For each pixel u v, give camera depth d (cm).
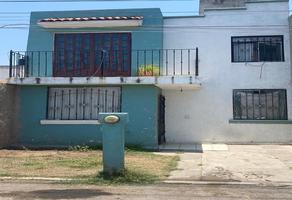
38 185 927
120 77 1627
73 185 927
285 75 1838
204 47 1872
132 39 1809
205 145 1762
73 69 1802
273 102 1842
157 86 1694
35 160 1270
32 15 1855
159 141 1747
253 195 833
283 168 1173
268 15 1861
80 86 1706
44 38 1834
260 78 1850
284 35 1848
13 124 1675
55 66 1814
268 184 959
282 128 1823
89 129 1681
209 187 920
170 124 1875
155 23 1822
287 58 1841
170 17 1883
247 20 1869
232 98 1858
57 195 822
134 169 1098
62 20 1778
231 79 1861
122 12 1838
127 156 1374
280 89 1841
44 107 1712
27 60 1792
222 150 1592
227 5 2158
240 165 1220
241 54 1869
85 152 1488
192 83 1609
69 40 1820
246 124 1839
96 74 1789
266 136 1828
